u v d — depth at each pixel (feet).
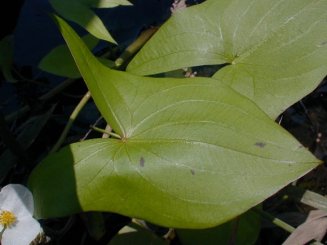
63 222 0.93
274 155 0.63
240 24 0.85
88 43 1.02
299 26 0.82
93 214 0.88
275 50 0.82
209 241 0.80
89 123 1.08
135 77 0.75
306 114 1.08
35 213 0.71
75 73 0.94
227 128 0.66
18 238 0.70
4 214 0.70
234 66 0.83
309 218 0.85
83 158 0.70
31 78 1.15
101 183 0.68
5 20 1.20
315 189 0.98
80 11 0.95
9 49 1.06
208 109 0.69
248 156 0.64
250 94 0.80
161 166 0.66
